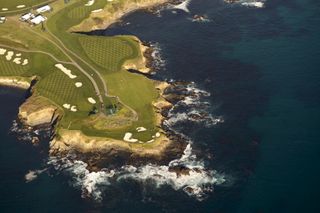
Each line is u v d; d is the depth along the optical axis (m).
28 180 124.19
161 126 139.50
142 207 115.25
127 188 121.00
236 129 136.88
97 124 139.38
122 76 159.12
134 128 137.75
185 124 140.12
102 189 121.06
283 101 146.25
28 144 136.62
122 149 132.38
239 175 122.00
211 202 115.38
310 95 147.75
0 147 135.62
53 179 124.62
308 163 123.50
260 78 157.00
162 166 126.75
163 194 118.56
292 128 135.62
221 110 144.50
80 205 116.62
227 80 157.38
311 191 115.62
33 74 164.12
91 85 155.25
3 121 145.88
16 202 117.88
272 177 120.44
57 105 148.12
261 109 143.75
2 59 172.25
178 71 163.25
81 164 129.25
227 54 170.38
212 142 133.00
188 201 116.12
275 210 111.88
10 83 163.12
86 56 170.00
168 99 150.12
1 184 122.88
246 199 115.38
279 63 163.38
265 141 131.88
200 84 156.25
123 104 146.75
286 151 128.00
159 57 171.25
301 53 167.25
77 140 135.75
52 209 115.75
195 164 126.31
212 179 121.56
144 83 155.75
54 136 137.75
